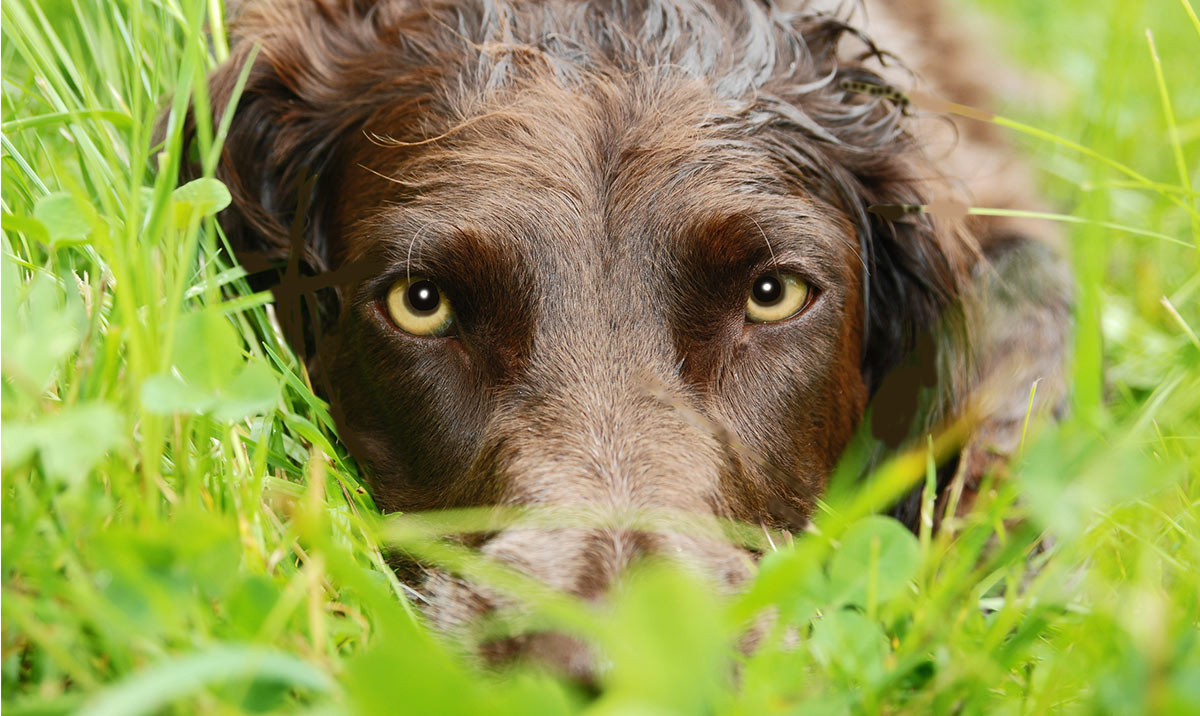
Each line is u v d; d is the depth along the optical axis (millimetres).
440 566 582
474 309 603
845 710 510
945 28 824
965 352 685
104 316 565
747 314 610
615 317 599
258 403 519
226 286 644
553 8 647
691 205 605
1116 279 756
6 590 499
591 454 581
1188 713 484
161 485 522
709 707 493
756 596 498
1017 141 811
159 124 655
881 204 662
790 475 615
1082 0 1116
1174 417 604
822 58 672
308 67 658
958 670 521
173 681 465
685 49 641
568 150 613
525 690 477
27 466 520
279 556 528
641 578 545
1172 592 552
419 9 654
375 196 625
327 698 503
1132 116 849
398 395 610
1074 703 521
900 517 676
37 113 662
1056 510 528
